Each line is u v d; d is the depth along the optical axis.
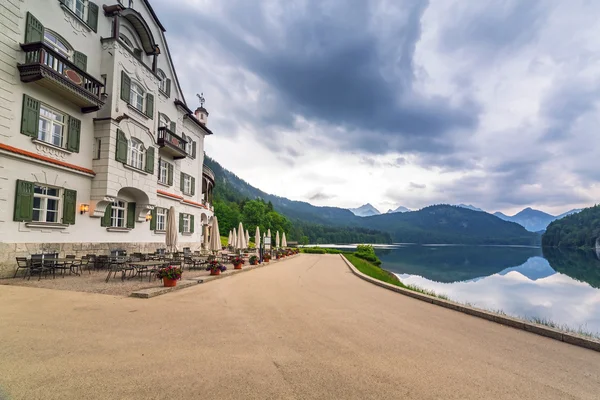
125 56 17.00
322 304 9.07
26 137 12.21
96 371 3.99
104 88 15.96
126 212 18.16
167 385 3.69
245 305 8.46
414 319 7.61
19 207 11.77
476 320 7.78
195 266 17.69
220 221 82.44
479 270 40.19
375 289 12.62
